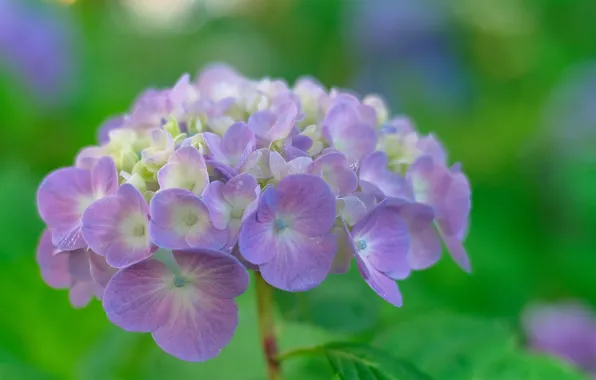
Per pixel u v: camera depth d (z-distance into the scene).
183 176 0.48
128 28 1.58
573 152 1.10
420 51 1.33
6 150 1.06
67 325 0.72
